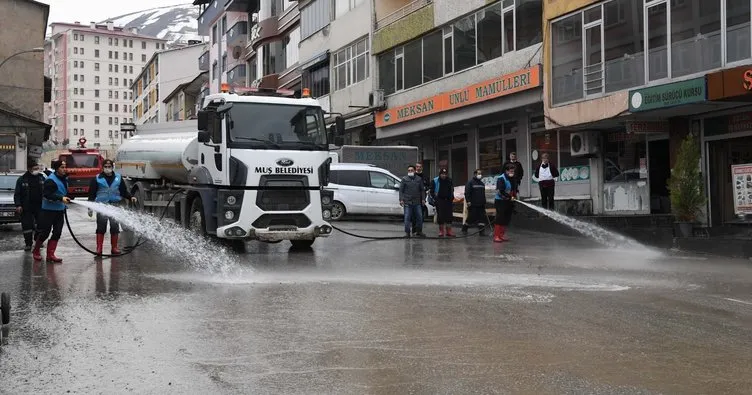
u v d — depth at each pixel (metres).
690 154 17.47
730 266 13.02
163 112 91.38
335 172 24.31
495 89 24.39
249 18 56.03
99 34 182.50
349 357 6.41
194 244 15.73
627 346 6.87
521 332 7.41
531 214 22.02
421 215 18.92
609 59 19.86
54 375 5.86
